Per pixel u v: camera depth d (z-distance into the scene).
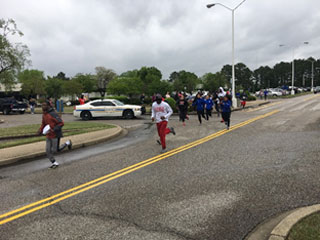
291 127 11.90
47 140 6.82
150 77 53.00
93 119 20.17
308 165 6.07
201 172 5.93
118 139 11.07
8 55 31.12
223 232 3.47
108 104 19.83
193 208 4.17
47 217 4.05
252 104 30.05
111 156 7.87
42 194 5.01
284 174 5.54
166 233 3.49
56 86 50.69
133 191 4.97
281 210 3.98
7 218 4.05
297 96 48.94
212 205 4.25
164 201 4.47
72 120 19.95
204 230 3.54
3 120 19.72
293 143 8.49
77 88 53.03
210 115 17.95
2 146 9.18
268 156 7.04
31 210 4.31
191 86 68.62
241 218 3.81
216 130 12.09
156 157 7.46
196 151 8.02
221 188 4.94
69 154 8.48
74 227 3.72
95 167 6.71
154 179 5.59
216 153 7.64
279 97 47.59
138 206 4.32
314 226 3.32
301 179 5.20
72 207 4.38
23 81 49.69
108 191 5.02
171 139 10.30
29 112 30.44
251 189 4.83
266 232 3.41
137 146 9.26
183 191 4.87
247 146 8.38
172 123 15.61
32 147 9.07
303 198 4.36
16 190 5.29
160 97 8.05
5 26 30.52
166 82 47.06
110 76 65.50
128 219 3.90
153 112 8.27
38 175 6.28
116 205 4.39
